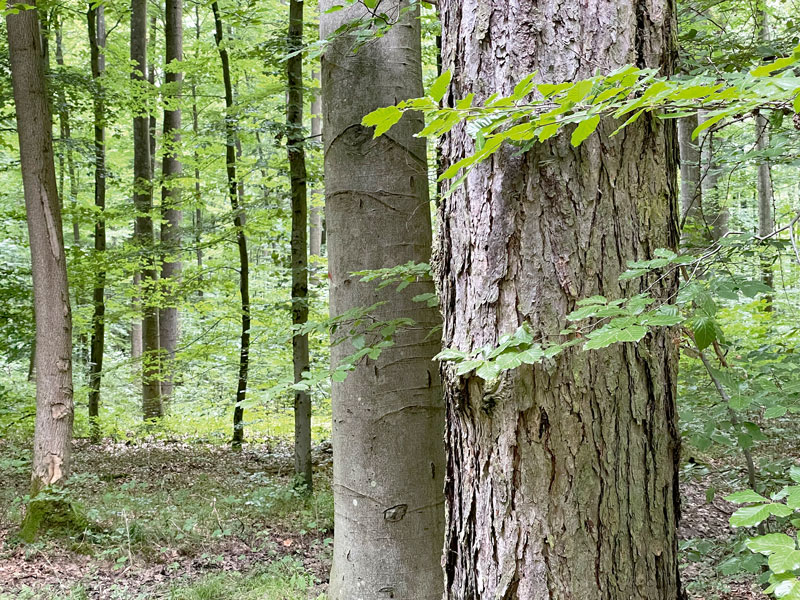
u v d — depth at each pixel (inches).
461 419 70.4
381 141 147.0
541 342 64.5
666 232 68.2
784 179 323.6
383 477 148.1
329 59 149.3
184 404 510.9
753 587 158.1
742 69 119.3
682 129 240.8
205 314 426.0
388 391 147.6
